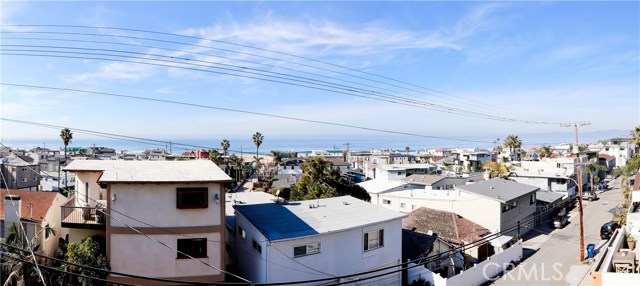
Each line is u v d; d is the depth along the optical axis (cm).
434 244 2920
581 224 3275
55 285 1958
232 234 2530
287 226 2191
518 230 3800
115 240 1955
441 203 4266
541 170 7062
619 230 3359
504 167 6650
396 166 7738
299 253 2144
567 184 6303
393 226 2539
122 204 1962
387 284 2486
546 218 4859
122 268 1948
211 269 2027
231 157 7975
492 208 3891
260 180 7675
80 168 2459
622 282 2056
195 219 2012
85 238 2109
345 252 2298
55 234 2502
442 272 2922
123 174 2048
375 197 4997
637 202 4109
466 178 5972
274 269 2052
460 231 3406
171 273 1978
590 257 3291
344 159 13025
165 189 1989
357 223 2334
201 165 2298
